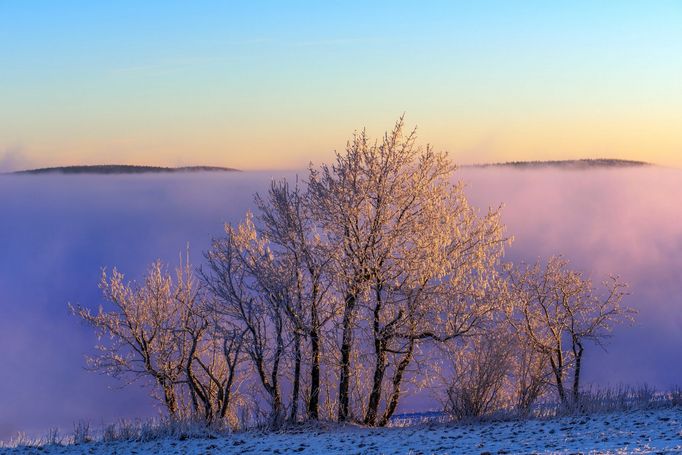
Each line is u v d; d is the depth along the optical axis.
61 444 17.41
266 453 14.77
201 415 19.89
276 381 20.66
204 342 23.91
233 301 21.09
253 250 21.69
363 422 21.55
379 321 22.16
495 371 20.11
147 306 24.38
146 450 16.20
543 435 14.33
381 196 22.27
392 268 22.23
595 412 17.78
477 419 18.81
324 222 22.11
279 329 20.69
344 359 21.64
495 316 22.78
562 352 23.94
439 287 22.03
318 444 15.70
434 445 14.23
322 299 21.84
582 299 24.67
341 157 22.39
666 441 11.89
